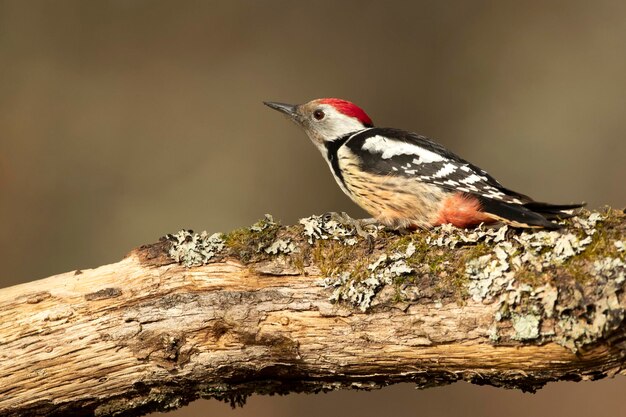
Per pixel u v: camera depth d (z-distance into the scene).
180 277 5.91
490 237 5.59
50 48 14.80
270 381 5.96
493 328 5.38
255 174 14.62
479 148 15.00
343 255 5.80
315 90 15.25
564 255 5.33
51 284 6.00
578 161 14.68
